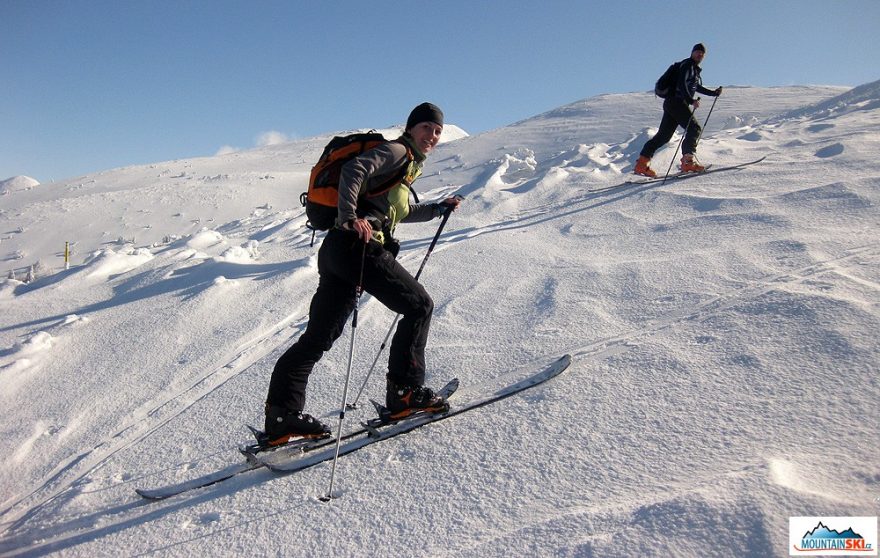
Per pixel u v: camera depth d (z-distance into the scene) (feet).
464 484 8.09
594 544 6.14
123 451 10.84
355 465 9.09
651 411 8.87
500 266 17.58
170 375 13.84
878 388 8.16
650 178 26.16
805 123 33.42
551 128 96.94
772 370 9.20
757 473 6.59
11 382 14.39
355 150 8.98
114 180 121.49
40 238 71.15
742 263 13.98
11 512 9.61
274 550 7.49
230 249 23.18
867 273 11.94
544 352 11.68
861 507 5.79
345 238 9.00
